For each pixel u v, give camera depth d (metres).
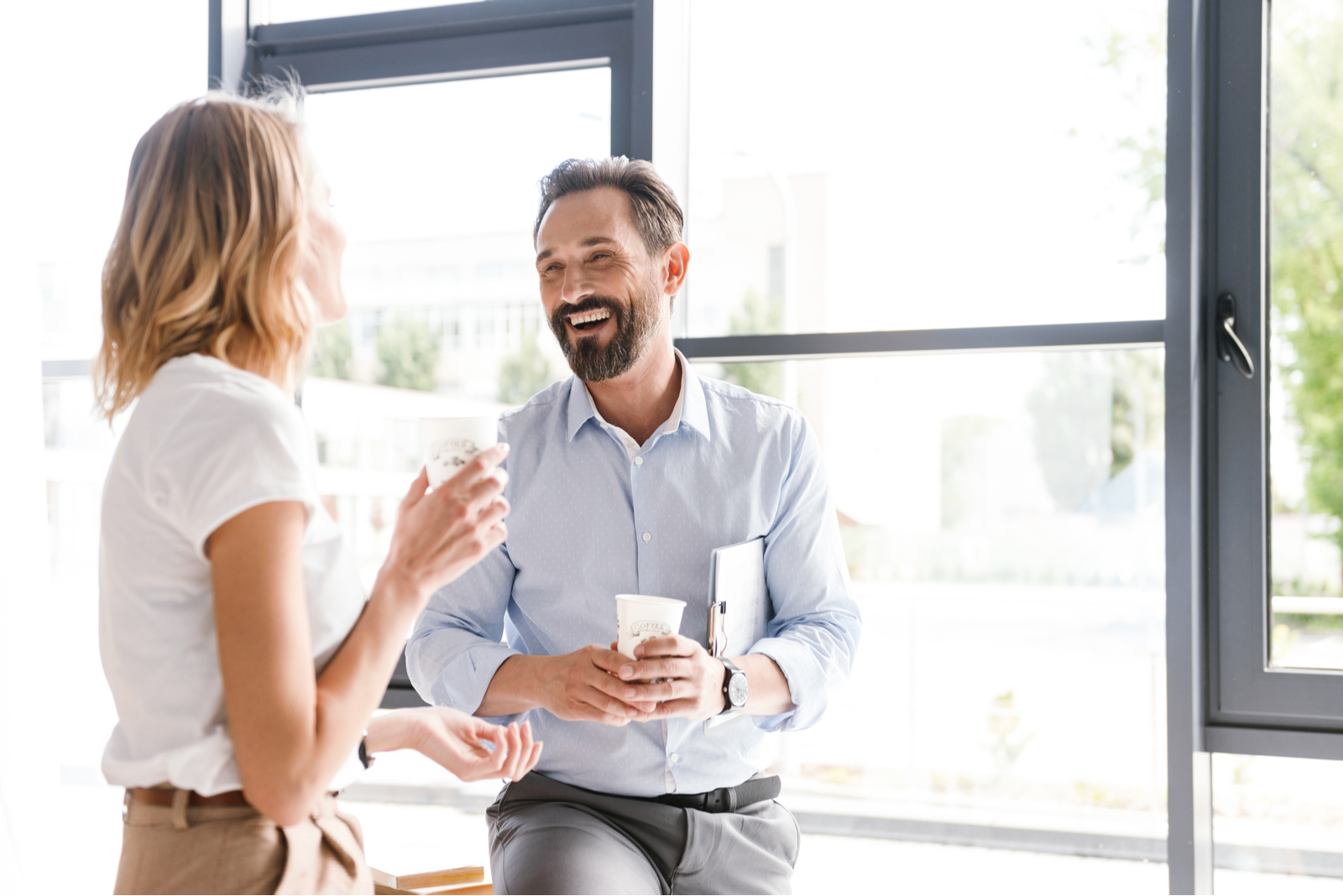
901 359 1.96
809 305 2.00
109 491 0.89
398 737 1.17
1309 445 1.74
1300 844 1.72
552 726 1.49
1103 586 1.92
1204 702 1.75
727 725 1.49
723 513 1.54
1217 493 1.76
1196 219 1.74
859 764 2.11
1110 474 1.88
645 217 1.51
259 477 0.83
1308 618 1.73
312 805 0.90
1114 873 1.96
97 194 2.21
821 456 1.63
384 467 2.32
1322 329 1.74
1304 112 1.75
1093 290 1.84
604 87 2.07
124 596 0.87
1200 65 1.77
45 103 2.14
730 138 2.05
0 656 1.92
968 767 2.05
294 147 0.98
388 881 1.23
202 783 0.85
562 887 1.25
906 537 2.02
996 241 1.90
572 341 1.51
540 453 1.59
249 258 0.93
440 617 1.53
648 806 1.45
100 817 2.18
